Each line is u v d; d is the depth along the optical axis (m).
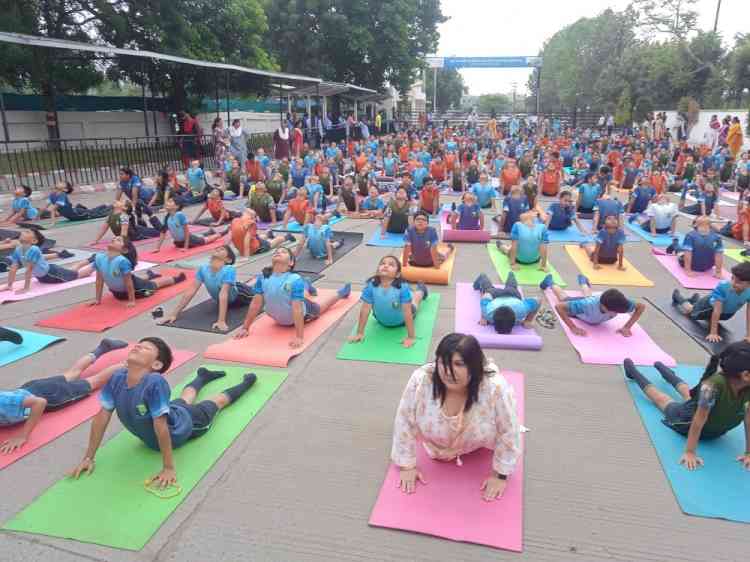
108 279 6.47
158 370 3.50
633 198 12.49
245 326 5.62
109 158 17.42
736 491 3.36
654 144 25.39
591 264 8.46
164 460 3.39
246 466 3.61
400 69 36.06
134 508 3.20
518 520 3.11
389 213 10.27
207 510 3.20
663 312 6.40
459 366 3.09
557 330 5.86
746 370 3.38
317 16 31.80
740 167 16.47
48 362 5.11
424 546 2.94
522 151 23.45
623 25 44.59
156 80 20.98
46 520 3.10
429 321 6.02
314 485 3.42
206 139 20.67
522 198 10.22
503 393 3.22
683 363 5.11
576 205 12.66
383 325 5.86
